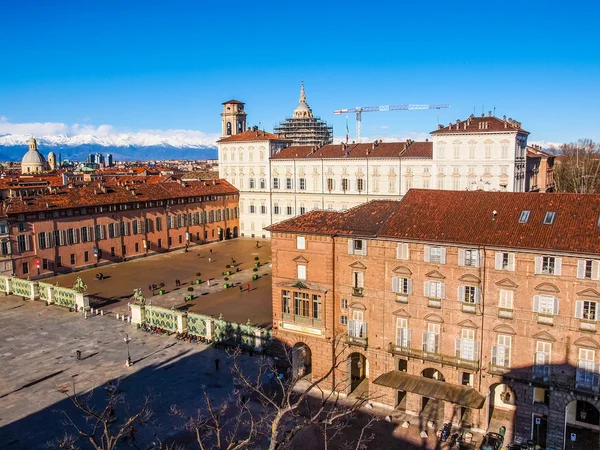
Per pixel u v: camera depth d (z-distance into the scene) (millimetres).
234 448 36406
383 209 68312
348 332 65625
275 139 172250
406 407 62188
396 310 62000
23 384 69250
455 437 56438
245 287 113688
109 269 133625
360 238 63188
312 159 162750
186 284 118000
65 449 53156
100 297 108312
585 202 57500
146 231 149500
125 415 61344
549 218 56688
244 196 179750
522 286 54594
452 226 59719
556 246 52469
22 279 111688
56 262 127062
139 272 130000
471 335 57875
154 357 77562
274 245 69812
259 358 75938
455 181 140375
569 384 52812
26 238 120250
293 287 68375
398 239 60344
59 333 87750
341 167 158625
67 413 61844
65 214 128375
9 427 59031
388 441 56406
